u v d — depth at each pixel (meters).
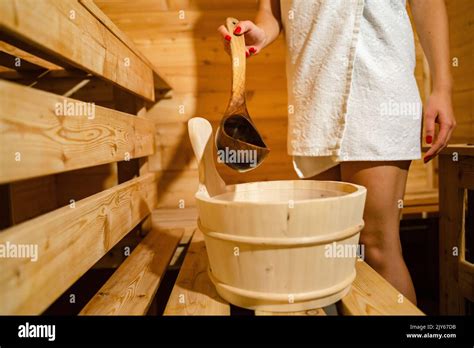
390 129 0.81
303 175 1.00
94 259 0.70
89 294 1.35
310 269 0.60
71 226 0.60
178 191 1.56
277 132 1.56
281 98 1.55
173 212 1.46
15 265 0.45
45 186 1.42
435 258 1.42
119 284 0.79
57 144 0.57
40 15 0.52
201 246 1.05
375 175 0.84
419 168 1.68
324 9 0.83
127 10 1.49
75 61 0.64
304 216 0.57
